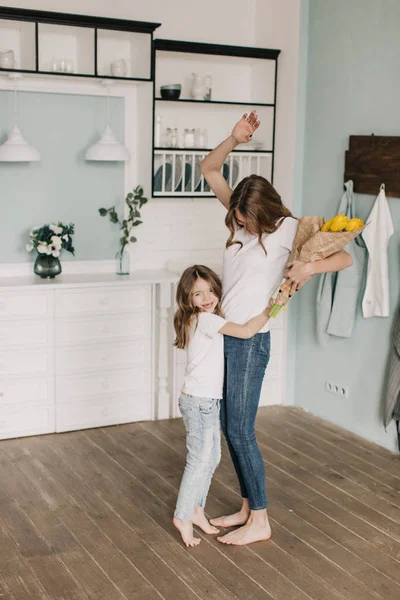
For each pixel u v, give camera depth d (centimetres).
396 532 317
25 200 440
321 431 439
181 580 277
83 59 432
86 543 303
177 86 452
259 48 459
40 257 429
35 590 269
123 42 444
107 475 370
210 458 298
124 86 453
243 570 285
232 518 318
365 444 420
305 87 454
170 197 458
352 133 421
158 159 458
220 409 299
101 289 427
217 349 290
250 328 282
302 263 274
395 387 391
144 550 299
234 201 288
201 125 484
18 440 417
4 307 405
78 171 451
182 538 303
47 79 432
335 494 354
